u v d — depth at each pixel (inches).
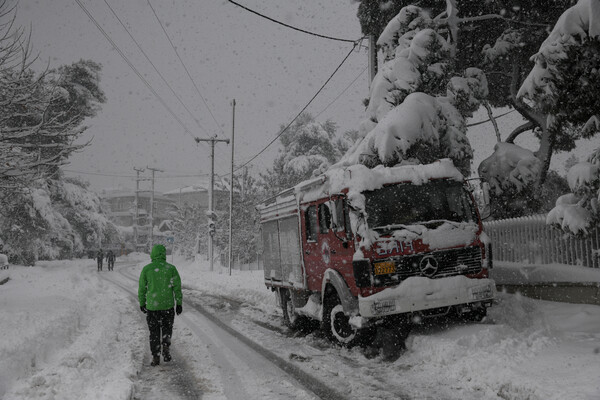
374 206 313.1
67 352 333.4
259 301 664.4
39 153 535.8
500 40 608.4
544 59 353.1
